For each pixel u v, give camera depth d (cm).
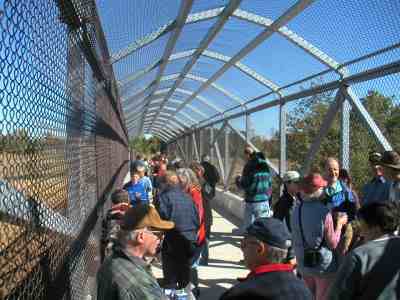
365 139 605
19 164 143
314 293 408
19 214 146
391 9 474
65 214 245
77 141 299
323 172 489
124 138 1906
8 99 129
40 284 176
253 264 229
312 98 791
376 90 562
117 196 445
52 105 203
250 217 762
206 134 1970
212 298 592
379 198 447
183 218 509
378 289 246
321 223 389
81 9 295
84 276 335
